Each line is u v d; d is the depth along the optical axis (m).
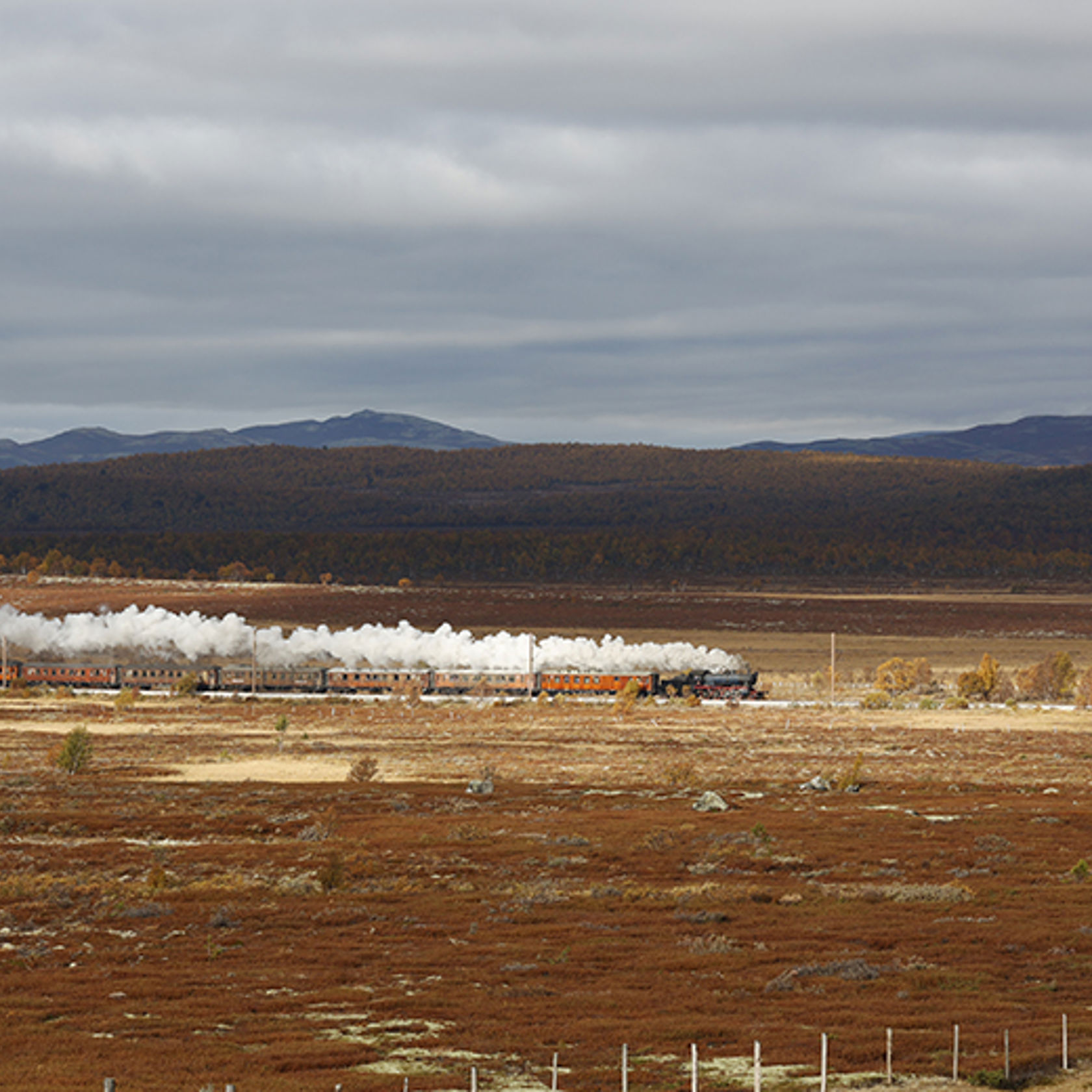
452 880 65.44
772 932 52.97
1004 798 97.19
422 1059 36.09
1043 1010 41.00
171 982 45.50
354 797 96.69
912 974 46.06
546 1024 39.75
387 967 47.75
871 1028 38.72
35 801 94.25
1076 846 74.38
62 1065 35.16
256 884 64.12
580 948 50.19
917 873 66.69
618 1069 34.84
